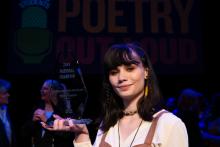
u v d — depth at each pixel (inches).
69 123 40.1
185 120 97.8
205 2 180.5
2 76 176.1
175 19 177.6
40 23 170.6
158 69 174.7
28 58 167.9
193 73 175.5
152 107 41.5
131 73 41.3
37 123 92.2
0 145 107.3
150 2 177.3
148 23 176.1
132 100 43.0
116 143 41.2
